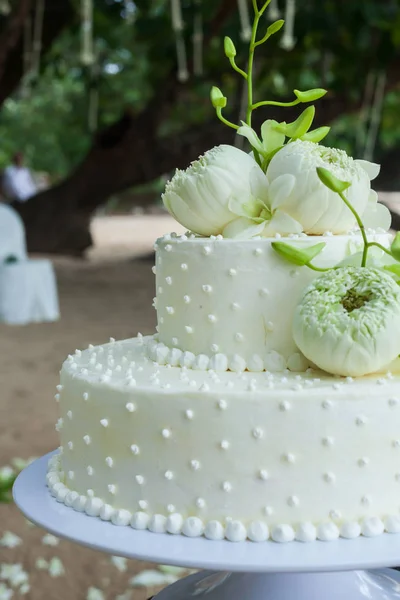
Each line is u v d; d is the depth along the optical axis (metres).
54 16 9.36
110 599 3.69
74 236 14.00
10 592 3.71
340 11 8.09
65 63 12.07
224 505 1.79
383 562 1.61
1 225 9.53
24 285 9.02
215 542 1.75
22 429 5.49
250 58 2.20
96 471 1.95
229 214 2.06
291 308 1.96
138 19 8.73
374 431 1.76
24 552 4.09
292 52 9.08
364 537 1.75
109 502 1.92
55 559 4.03
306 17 8.06
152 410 1.82
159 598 2.29
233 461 1.77
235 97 10.94
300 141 2.07
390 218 2.20
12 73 9.88
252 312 1.98
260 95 10.84
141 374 2.00
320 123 10.28
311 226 2.04
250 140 2.16
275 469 1.76
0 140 23.27
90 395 1.94
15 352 7.67
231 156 2.05
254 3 2.17
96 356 2.27
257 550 1.69
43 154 23.81
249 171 2.05
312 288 1.88
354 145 13.07
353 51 8.82
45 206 13.93
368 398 1.75
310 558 1.64
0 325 8.86
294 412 1.74
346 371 1.85
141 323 8.91
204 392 1.77
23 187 15.97
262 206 2.05
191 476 1.81
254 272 1.96
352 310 1.87
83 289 11.34
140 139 12.16
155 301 2.25
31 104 22.62
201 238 2.12
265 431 1.75
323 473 1.75
